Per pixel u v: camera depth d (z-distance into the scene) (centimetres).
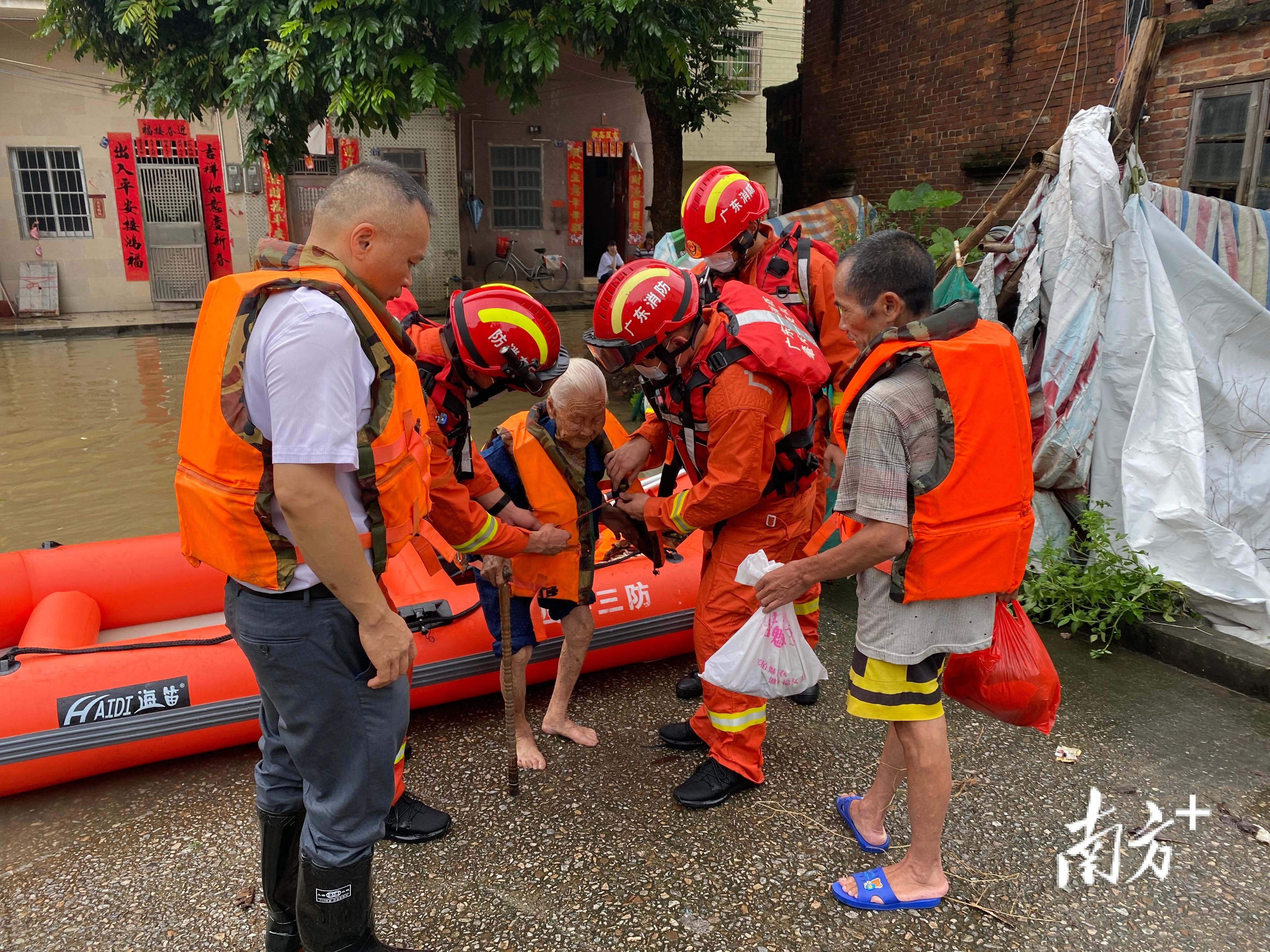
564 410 270
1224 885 240
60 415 823
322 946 190
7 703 273
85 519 566
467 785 288
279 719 191
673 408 259
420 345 240
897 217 896
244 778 295
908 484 203
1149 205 427
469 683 324
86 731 279
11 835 267
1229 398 436
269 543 166
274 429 155
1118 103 428
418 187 182
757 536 267
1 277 1440
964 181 839
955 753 301
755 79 1948
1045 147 748
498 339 233
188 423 172
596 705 342
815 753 305
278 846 199
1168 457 408
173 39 848
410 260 182
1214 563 390
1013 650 223
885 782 248
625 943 222
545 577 286
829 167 1045
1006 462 203
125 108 1432
